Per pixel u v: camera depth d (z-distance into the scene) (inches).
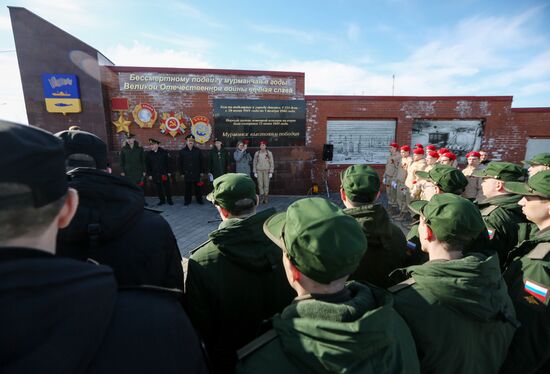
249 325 58.1
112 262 44.9
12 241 21.4
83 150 50.5
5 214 20.5
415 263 79.0
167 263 52.3
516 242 86.4
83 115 314.8
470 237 48.0
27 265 19.1
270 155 337.7
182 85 337.4
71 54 305.4
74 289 20.4
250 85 350.3
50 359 18.0
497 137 379.2
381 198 374.9
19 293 18.0
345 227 33.9
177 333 26.6
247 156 335.0
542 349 52.6
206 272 55.9
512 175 103.4
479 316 42.6
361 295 36.1
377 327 30.3
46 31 299.9
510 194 97.9
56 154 23.7
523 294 55.7
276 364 32.7
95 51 308.7
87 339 20.4
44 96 307.3
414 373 36.0
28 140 22.0
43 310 18.5
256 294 57.2
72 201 27.7
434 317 43.3
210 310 57.3
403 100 370.6
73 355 19.3
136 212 47.9
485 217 90.6
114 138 334.3
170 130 338.6
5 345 17.0
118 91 327.3
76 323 19.8
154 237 50.3
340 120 375.6
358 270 66.2
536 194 68.1
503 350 48.4
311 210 36.0
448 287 43.0
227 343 58.3
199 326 57.8
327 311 32.0
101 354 21.8
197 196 327.3
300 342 31.4
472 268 43.6
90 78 311.0
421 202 75.8
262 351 34.2
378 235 63.8
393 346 34.6
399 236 72.4
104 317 22.1
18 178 20.6
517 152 381.4
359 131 379.2
